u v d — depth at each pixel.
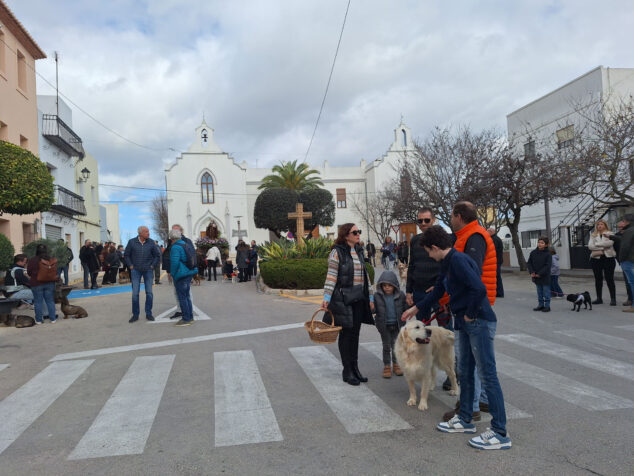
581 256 20.06
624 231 9.41
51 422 4.29
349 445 3.59
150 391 5.08
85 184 29.05
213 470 3.25
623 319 8.47
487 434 3.48
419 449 3.49
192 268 9.23
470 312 3.42
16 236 17.59
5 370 6.30
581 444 3.46
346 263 5.18
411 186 23.14
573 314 9.22
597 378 5.07
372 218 43.16
